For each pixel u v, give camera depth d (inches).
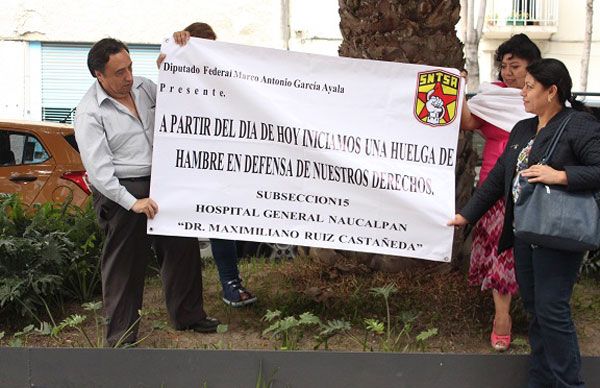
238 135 200.5
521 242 171.0
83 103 192.7
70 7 882.1
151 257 263.1
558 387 165.8
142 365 173.8
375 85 201.3
